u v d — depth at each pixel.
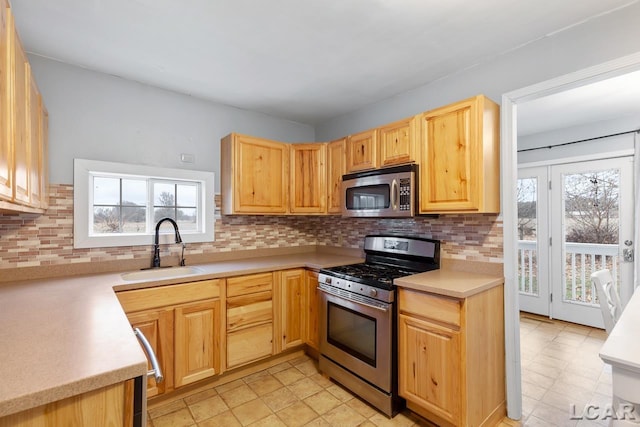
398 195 2.21
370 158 2.53
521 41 1.92
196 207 2.83
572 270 3.67
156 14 1.65
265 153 2.87
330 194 2.94
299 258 3.03
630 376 0.94
